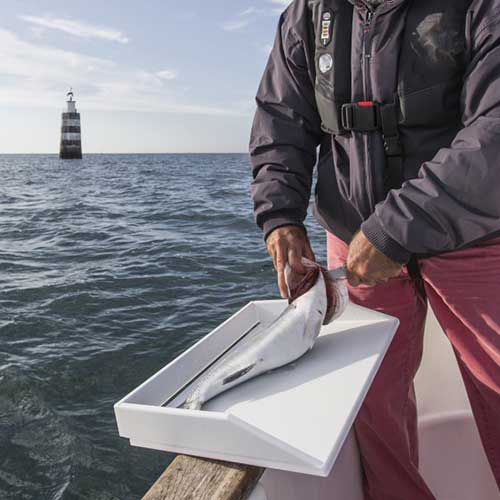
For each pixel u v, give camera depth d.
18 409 4.64
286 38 1.57
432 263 1.47
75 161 92.75
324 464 0.82
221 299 7.62
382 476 1.72
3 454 4.00
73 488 3.65
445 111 1.36
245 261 9.90
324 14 1.44
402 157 1.42
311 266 1.36
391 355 1.65
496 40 1.20
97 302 7.59
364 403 1.65
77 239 13.45
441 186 1.19
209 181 38.97
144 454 4.00
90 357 5.66
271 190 1.56
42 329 6.54
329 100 1.46
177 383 1.13
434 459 1.96
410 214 1.21
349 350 1.21
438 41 1.29
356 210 1.55
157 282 8.62
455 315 1.53
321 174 1.64
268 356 1.10
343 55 1.42
